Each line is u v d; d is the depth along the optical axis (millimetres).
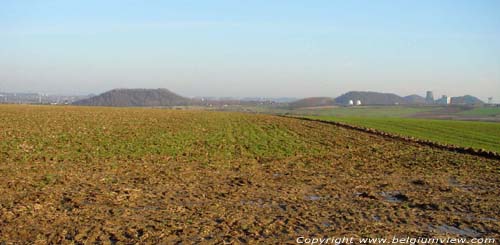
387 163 26797
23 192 16609
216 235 12031
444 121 72375
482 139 43000
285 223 13336
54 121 46344
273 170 23500
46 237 11609
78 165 22781
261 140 36750
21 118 48562
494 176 22641
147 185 18578
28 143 29000
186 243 11320
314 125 54906
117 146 29516
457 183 20797
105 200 15672
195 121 55875
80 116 56219
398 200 17000
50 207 14578
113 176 20312
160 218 13531
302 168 24469
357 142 37469
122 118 55656
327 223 13461
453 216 14469
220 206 15273
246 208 15094
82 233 11961
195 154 27969
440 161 27734
